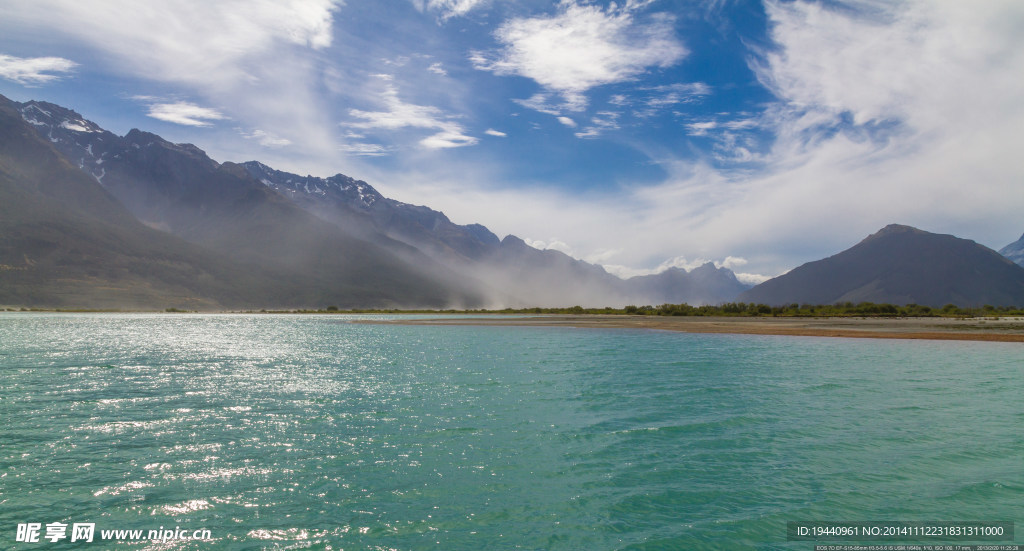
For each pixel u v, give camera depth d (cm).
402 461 1656
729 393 2783
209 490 1420
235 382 3162
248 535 1177
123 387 2983
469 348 5481
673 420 2192
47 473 1534
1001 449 1797
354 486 1454
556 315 17850
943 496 1409
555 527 1229
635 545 1150
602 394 2753
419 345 5875
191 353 4941
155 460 1650
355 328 10031
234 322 13125
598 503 1359
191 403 2517
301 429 2030
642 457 1712
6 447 1775
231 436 1923
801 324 10094
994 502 1371
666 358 4462
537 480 1511
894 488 1462
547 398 2647
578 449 1789
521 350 5212
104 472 1545
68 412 2314
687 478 1531
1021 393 2808
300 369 3781
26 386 3000
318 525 1224
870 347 5522
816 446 1833
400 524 1235
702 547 1142
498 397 2678
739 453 1750
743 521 1264
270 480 1495
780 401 2577
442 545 1142
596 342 6231
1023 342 6128
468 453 1741
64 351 5041
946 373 3531
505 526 1233
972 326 9056
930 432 2005
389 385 3041
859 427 2086
